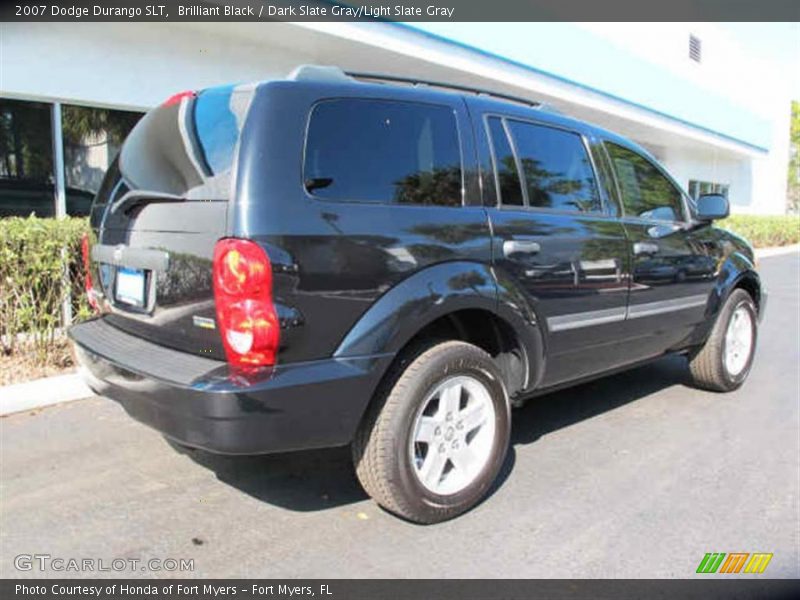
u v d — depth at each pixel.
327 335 2.91
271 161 2.84
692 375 5.53
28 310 5.35
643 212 4.62
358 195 3.08
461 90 3.91
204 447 2.81
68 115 7.97
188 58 8.76
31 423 4.54
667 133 20.06
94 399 5.01
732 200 28.55
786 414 5.03
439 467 3.33
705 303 5.07
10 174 7.58
